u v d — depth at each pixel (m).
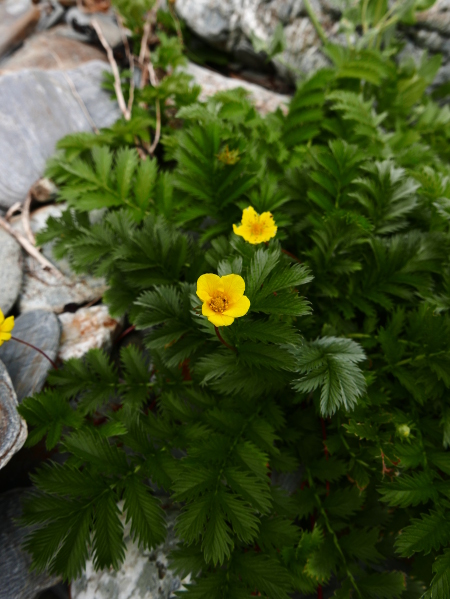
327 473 0.24
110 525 0.20
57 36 0.45
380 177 0.27
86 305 0.32
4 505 0.24
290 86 0.48
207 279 0.17
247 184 0.28
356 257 0.28
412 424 0.23
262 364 0.20
